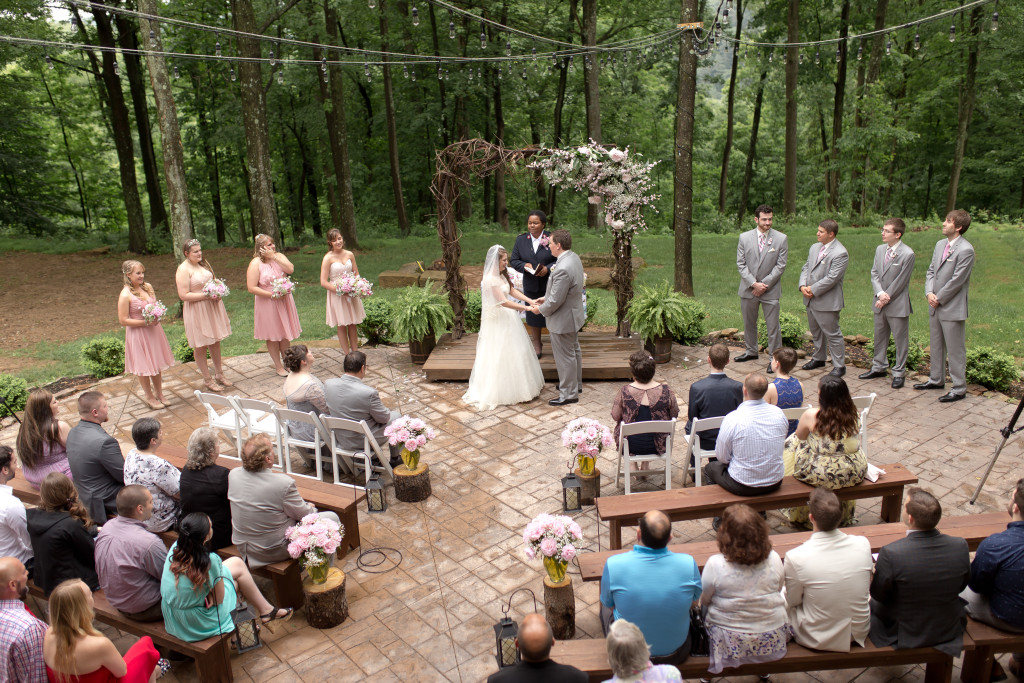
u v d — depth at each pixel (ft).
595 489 19.33
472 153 29.27
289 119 89.04
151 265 61.98
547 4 74.79
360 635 14.89
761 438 15.61
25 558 15.28
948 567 11.61
